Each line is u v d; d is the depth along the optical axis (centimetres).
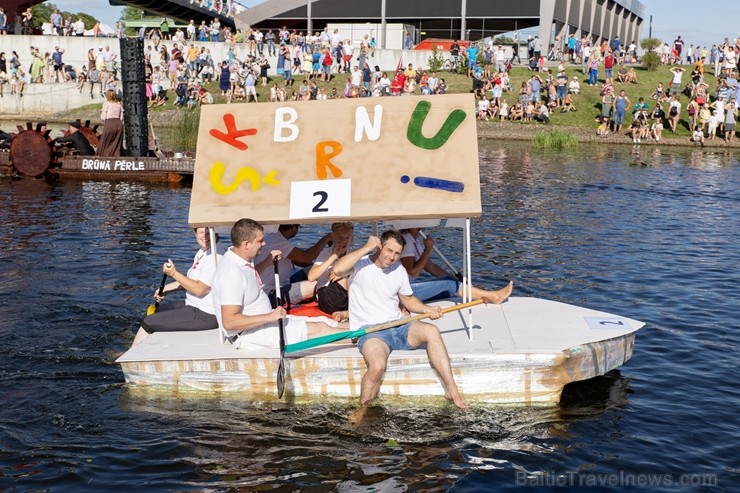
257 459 653
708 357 897
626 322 846
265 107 865
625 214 1842
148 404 755
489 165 2744
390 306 775
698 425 724
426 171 793
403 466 643
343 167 804
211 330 845
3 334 929
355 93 3984
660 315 1051
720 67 4384
